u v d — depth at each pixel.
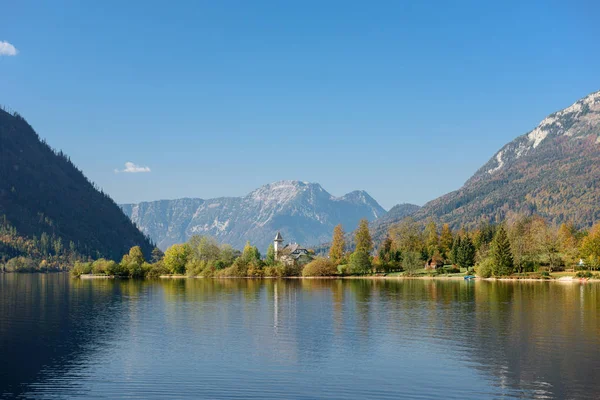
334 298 139.62
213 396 53.56
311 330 87.44
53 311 115.19
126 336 83.19
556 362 65.00
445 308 114.50
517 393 53.66
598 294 143.38
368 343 76.56
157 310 115.19
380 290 166.50
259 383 57.25
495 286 178.00
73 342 78.56
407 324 92.69
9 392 54.94
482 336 81.00
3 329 90.44
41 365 65.06
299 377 59.31
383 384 56.69
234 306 121.81
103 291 174.25
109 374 61.09
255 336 82.44
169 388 55.78
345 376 59.69
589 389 54.78
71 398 53.19
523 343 75.62
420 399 52.19
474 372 60.88
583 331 84.44
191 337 81.94
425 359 66.75
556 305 117.81
